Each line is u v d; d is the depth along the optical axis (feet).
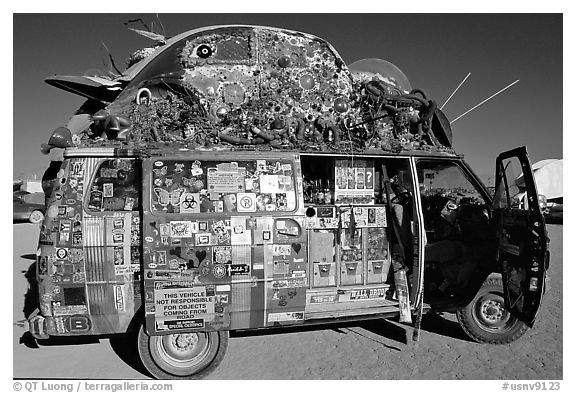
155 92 16.56
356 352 15.99
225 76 16.80
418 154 16.47
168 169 13.46
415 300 15.66
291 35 17.95
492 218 16.98
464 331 16.98
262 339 17.20
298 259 13.98
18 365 15.08
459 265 17.16
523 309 14.51
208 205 13.46
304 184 17.40
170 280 13.03
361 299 16.46
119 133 14.90
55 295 12.78
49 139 13.69
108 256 13.00
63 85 16.62
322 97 17.53
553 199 52.13
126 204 13.35
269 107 16.78
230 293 13.46
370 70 20.07
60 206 12.99
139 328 13.58
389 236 17.30
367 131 16.75
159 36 19.11
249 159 14.16
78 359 15.61
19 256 34.86
